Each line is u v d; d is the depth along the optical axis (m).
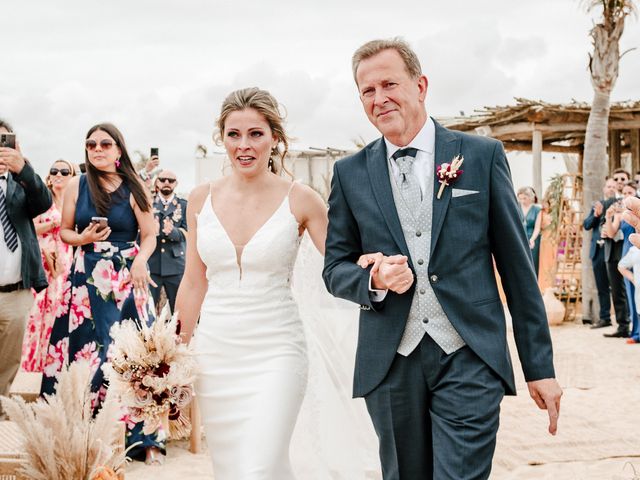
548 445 5.43
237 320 3.26
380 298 2.72
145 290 5.03
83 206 5.04
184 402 3.02
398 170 2.83
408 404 2.75
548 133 17.80
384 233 2.79
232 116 3.32
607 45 12.12
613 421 6.08
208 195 3.50
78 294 4.98
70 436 2.73
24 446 2.69
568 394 7.04
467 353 2.66
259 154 3.33
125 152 5.10
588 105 14.52
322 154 17.75
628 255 9.62
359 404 3.90
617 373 7.94
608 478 4.68
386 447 2.83
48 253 6.59
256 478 2.94
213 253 3.33
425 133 2.84
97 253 4.98
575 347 9.62
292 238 3.35
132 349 3.01
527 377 2.71
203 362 3.29
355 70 2.88
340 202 2.96
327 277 2.92
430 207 2.75
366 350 2.80
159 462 5.05
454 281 2.68
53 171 7.56
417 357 2.72
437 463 2.59
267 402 3.12
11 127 5.29
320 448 3.84
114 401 2.79
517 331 2.74
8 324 5.18
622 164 21.33
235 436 3.16
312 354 3.89
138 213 5.11
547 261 13.53
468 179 2.72
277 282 3.33
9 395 5.27
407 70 2.80
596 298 11.86
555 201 13.48
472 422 2.58
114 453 2.88
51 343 5.07
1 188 5.17
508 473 4.87
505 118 15.54
